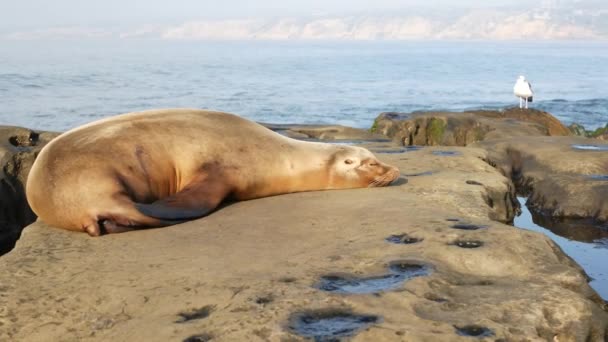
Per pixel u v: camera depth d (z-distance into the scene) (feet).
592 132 68.08
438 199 23.62
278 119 102.78
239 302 14.20
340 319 13.41
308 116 106.42
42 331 13.65
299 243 18.28
